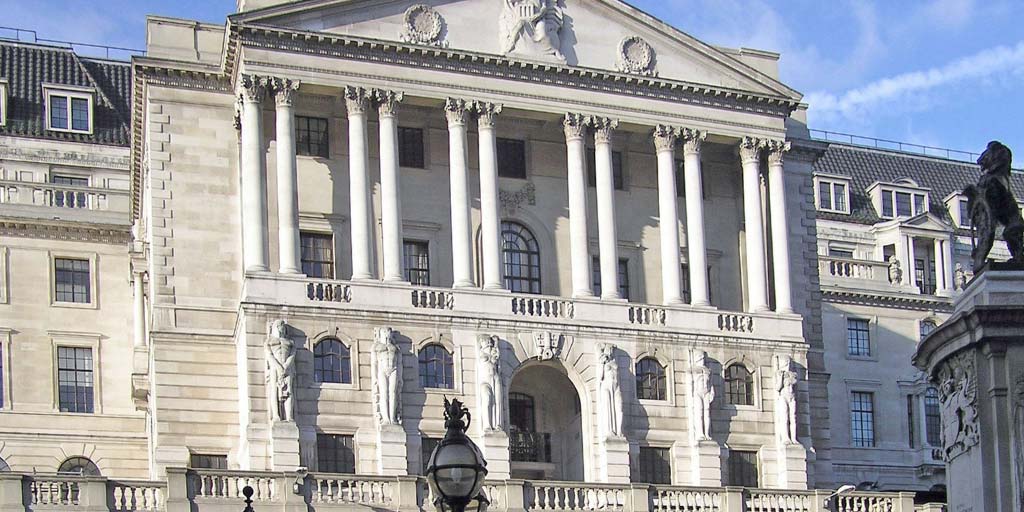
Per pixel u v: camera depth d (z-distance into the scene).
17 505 54.09
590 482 63.12
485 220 68.69
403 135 70.88
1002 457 30.39
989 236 31.61
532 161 72.81
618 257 73.25
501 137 72.50
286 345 63.25
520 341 67.44
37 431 78.81
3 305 79.75
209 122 68.81
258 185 65.62
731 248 75.94
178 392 65.56
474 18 70.12
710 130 73.56
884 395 94.19
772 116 74.81
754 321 72.25
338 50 67.25
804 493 65.62
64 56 91.69
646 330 69.69
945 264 101.75
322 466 63.41
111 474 79.62
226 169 68.50
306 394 63.69
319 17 67.19
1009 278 30.78
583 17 72.19
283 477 57.94
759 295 73.00
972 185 32.56
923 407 94.62
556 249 72.38
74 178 87.00
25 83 88.88
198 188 68.00
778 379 71.56
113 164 87.81
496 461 65.12
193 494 56.62
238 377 65.75
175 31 69.50
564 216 72.81
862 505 66.31
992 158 31.92
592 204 73.31
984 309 30.52
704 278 72.06
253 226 65.19
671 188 72.44
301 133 69.12
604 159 71.38
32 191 81.94
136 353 77.44
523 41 70.50
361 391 64.62
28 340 79.94
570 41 71.69
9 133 86.06
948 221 107.69
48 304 80.62
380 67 68.00
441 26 69.38
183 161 68.00
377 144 69.88
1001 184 31.70
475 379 66.38
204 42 69.88
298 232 65.88
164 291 66.50
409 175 70.44
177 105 68.44
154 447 66.12
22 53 90.62
